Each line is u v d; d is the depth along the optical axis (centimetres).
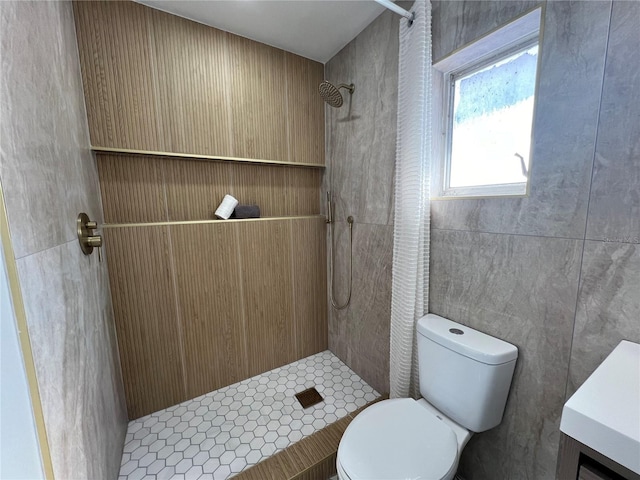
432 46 111
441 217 114
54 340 67
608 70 67
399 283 125
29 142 63
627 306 68
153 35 131
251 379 176
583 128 73
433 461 80
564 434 46
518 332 91
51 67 82
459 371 95
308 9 133
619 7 65
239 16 137
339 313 191
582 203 74
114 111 126
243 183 172
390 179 138
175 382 153
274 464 113
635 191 65
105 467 100
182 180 153
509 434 96
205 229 153
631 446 38
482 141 109
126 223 139
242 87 157
